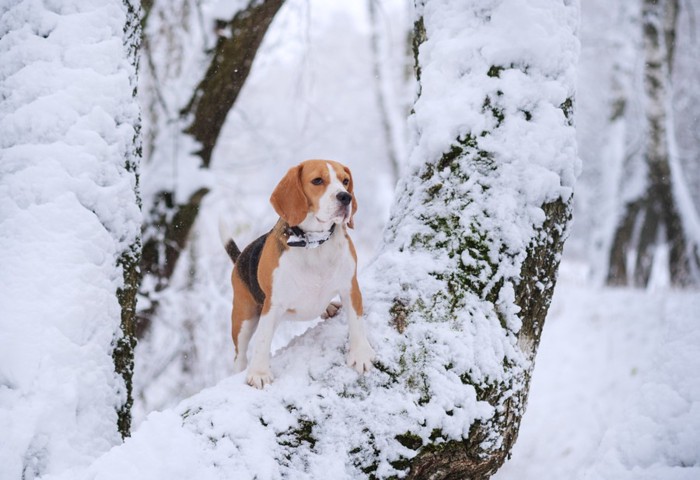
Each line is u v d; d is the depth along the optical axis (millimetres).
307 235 3785
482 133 3984
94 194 4086
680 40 17938
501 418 3582
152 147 7809
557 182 3932
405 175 4402
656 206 15914
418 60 4547
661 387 3670
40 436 3537
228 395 3549
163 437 3234
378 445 3359
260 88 11828
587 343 9609
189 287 8445
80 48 4234
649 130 14836
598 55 17703
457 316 3662
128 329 4359
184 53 8891
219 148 11086
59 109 4102
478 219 3855
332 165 3898
